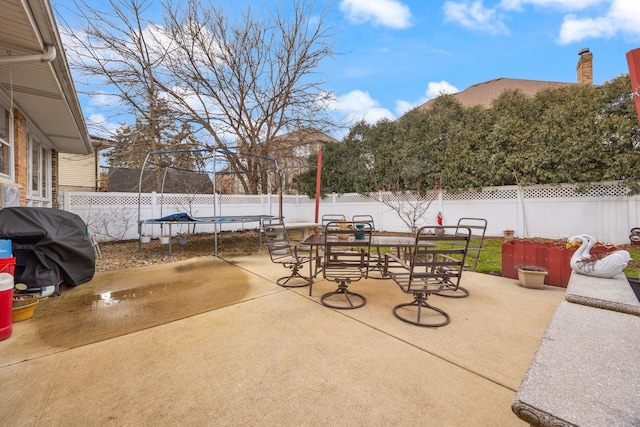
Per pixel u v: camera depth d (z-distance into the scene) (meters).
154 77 10.66
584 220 7.04
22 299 2.94
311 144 13.16
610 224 6.72
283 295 3.69
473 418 1.61
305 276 4.61
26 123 5.23
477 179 8.27
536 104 7.81
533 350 2.32
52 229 3.57
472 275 4.59
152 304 3.36
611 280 2.67
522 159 7.49
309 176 12.08
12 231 3.28
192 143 11.69
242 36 11.19
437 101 9.77
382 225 10.34
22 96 4.32
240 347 2.37
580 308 1.92
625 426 0.86
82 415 1.63
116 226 7.95
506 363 2.15
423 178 9.31
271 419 1.61
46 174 7.11
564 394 1.02
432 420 1.59
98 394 1.80
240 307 3.27
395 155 9.66
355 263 3.34
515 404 1.00
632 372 1.14
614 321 1.68
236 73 11.50
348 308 3.21
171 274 4.76
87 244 4.06
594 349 1.34
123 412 1.65
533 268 3.97
